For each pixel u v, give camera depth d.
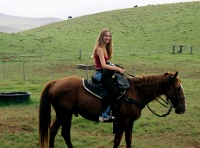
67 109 7.86
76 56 34.62
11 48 37.75
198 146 8.95
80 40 45.91
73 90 7.86
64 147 8.65
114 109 7.72
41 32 57.06
